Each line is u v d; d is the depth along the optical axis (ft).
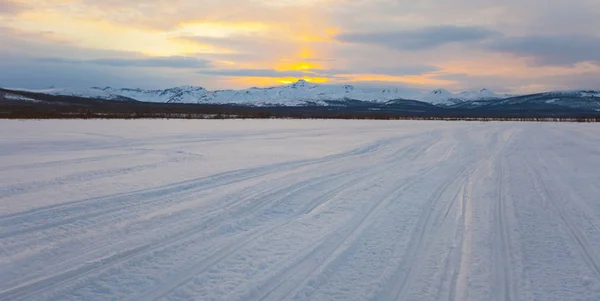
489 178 44.37
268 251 22.27
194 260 20.93
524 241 23.86
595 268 20.06
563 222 27.73
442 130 136.56
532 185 40.50
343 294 17.31
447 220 28.12
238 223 27.40
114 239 23.90
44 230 25.40
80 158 59.52
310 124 177.88
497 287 18.01
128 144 81.82
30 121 170.40
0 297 16.74
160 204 32.07
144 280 18.56
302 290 17.63
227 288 17.84
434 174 46.93
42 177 43.29
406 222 27.61
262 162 55.57
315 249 22.56
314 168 51.01
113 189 37.22
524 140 95.09
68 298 16.80
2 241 23.32
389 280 18.70
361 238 24.36
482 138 100.99
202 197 34.53
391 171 49.03
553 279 18.80
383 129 142.10
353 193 36.68
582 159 60.64
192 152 67.82
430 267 20.16
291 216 29.43
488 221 27.84
